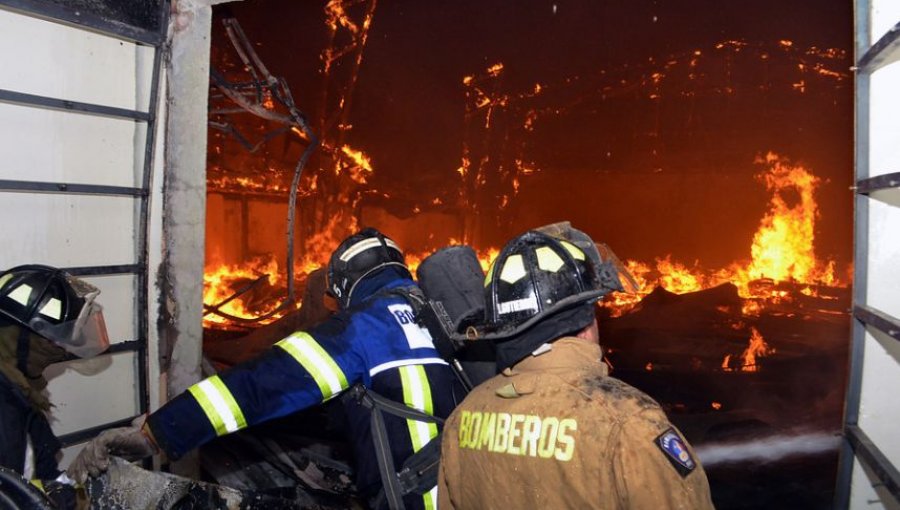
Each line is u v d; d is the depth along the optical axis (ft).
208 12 11.82
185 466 11.48
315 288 16.98
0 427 6.21
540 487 4.58
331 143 56.18
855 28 6.91
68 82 9.86
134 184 10.97
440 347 6.85
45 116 9.64
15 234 9.34
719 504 12.61
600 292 5.05
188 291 11.73
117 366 10.89
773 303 41.01
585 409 4.57
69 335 7.09
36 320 6.86
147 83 11.03
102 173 10.45
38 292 6.94
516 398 4.97
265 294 42.70
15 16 9.14
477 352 6.95
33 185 9.42
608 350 25.73
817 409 17.46
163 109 11.27
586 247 6.61
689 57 56.49
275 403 6.37
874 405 7.02
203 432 6.23
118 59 10.59
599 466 4.34
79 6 9.69
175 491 6.38
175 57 11.37
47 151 9.67
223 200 46.88
